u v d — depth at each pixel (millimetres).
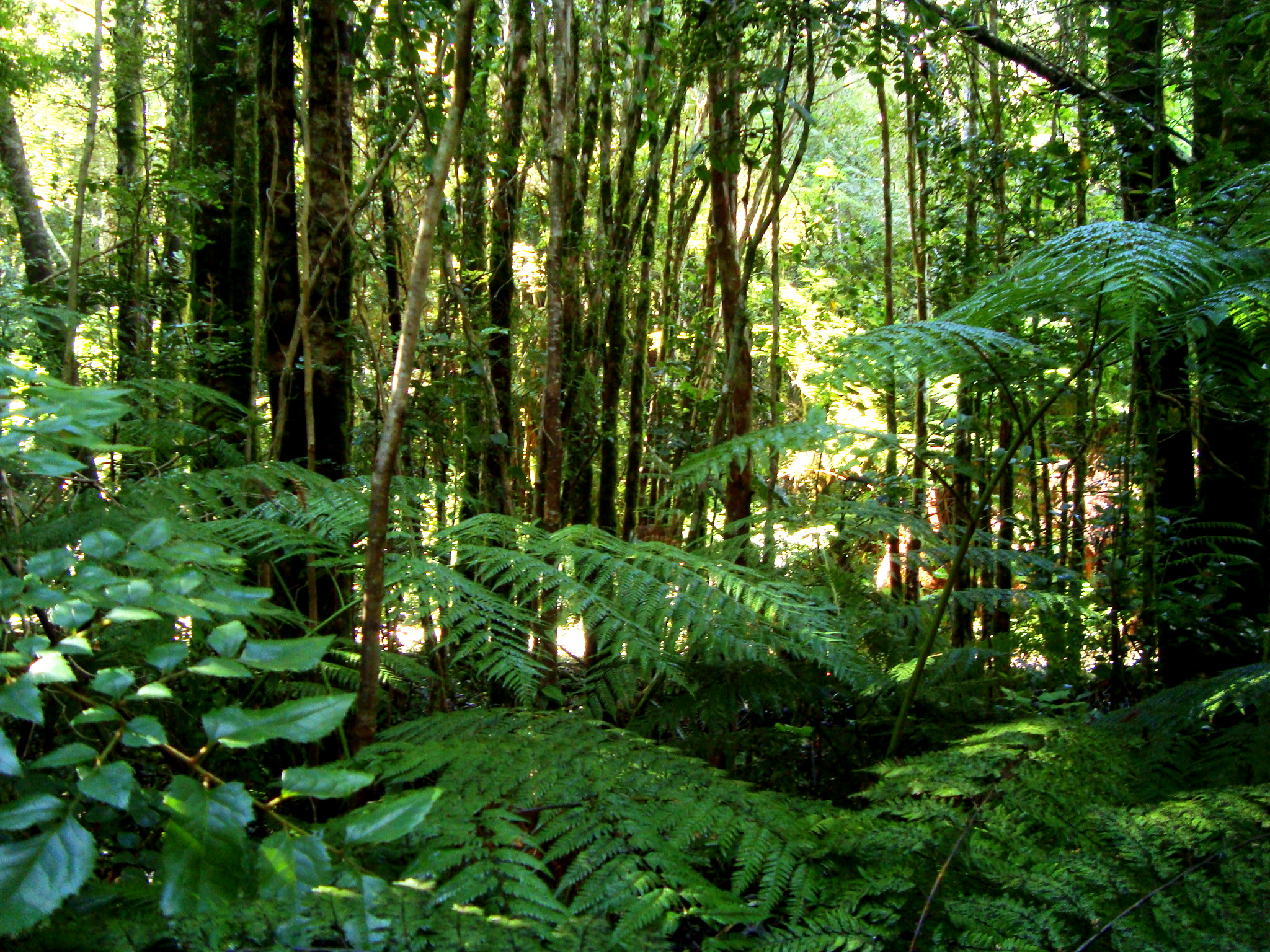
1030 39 5035
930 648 2145
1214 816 1465
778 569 2910
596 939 1093
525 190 5578
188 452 2650
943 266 5051
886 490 3508
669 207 5605
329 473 2818
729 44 3686
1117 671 3488
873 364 2096
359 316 3396
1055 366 2068
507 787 1464
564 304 4227
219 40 4340
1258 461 3428
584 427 4277
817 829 1531
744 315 3576
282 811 1879
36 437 1136
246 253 4172
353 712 1959
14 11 5703
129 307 4184
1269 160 3549
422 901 1095
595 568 2131
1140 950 1206
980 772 1596
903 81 3959
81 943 987
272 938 996
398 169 3945
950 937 1312
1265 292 1967
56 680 886
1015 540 3998
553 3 3834
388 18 2652
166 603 1006
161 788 1664
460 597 1858
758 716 2672
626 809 1459
